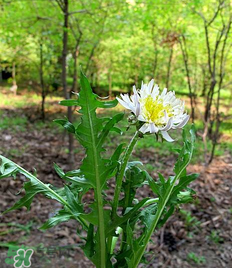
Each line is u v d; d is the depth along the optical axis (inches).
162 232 139.6
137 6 173.6
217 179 193.3
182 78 418.6
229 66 345.1
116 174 43.4
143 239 42.8
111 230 40.6
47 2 196.9
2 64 397.1
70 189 44.7
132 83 425.4
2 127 281.1
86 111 37.3
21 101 394.6
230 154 241.9
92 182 39.3
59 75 373.1
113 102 37.3
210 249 131.1
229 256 126.8
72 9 193.5
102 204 40.1
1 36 230.2
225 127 323.9
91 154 38.5
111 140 250.7
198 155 233.5
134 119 38.2
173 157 225.0
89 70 389.4
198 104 426.3
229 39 217.9
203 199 168.9
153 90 40.7
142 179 43.2
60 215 40.2
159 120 38.1
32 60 331.0
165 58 379.9
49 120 321.7
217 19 223.8
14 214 144.8
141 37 325.1
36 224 139.0
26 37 252.8
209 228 145.2
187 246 132.0
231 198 171.8
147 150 236.5
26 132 276.1
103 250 40.6
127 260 39.4
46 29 215.3
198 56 345.4
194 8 196.1
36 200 158.1
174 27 239.5
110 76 420.2
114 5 178.2
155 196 167.8
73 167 195.0
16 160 203.5
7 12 194.2
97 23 192.1
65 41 178.7
